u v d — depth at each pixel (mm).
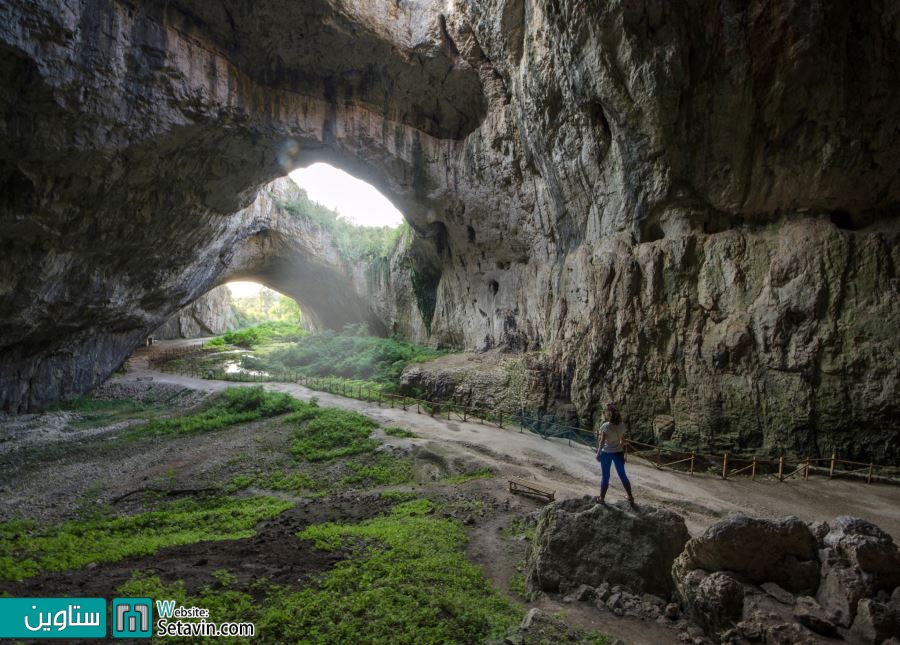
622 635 7316
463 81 26719
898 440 14602
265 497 15773
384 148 28453
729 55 15453
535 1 20000
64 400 30516
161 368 44812
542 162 23547
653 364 18719
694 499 13891
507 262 29938
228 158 25719
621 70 16906
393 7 24984
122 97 19344
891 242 15578
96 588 7977
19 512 14789
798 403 15805
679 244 18453
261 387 27453
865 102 14859
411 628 6953
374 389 29828
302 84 26000
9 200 19266
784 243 16688
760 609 6844
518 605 8320
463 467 16688
